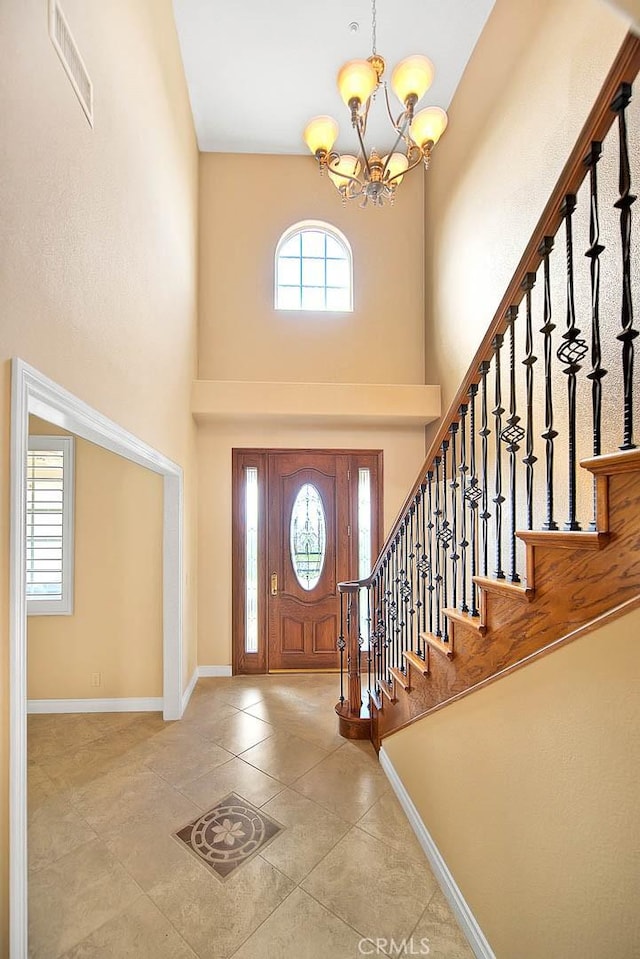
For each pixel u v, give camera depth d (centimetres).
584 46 216
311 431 446
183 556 358
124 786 250
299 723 327
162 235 291
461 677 170
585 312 211
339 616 445
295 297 460
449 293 388
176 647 339
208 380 430
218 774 261
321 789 246
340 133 427
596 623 100
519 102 275
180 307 346
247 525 443
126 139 220
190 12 320
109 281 198
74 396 162
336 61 357
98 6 185
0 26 117
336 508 450
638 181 180
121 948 156
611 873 96
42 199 140
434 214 427
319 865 192
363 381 448
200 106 395
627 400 101
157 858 196
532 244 134
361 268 454
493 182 309
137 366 239
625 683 93
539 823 121
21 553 124
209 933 161
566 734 111
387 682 273
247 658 435
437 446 206
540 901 120
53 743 300
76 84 163
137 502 359
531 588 127
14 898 117
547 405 129
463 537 181
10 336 123
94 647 354
